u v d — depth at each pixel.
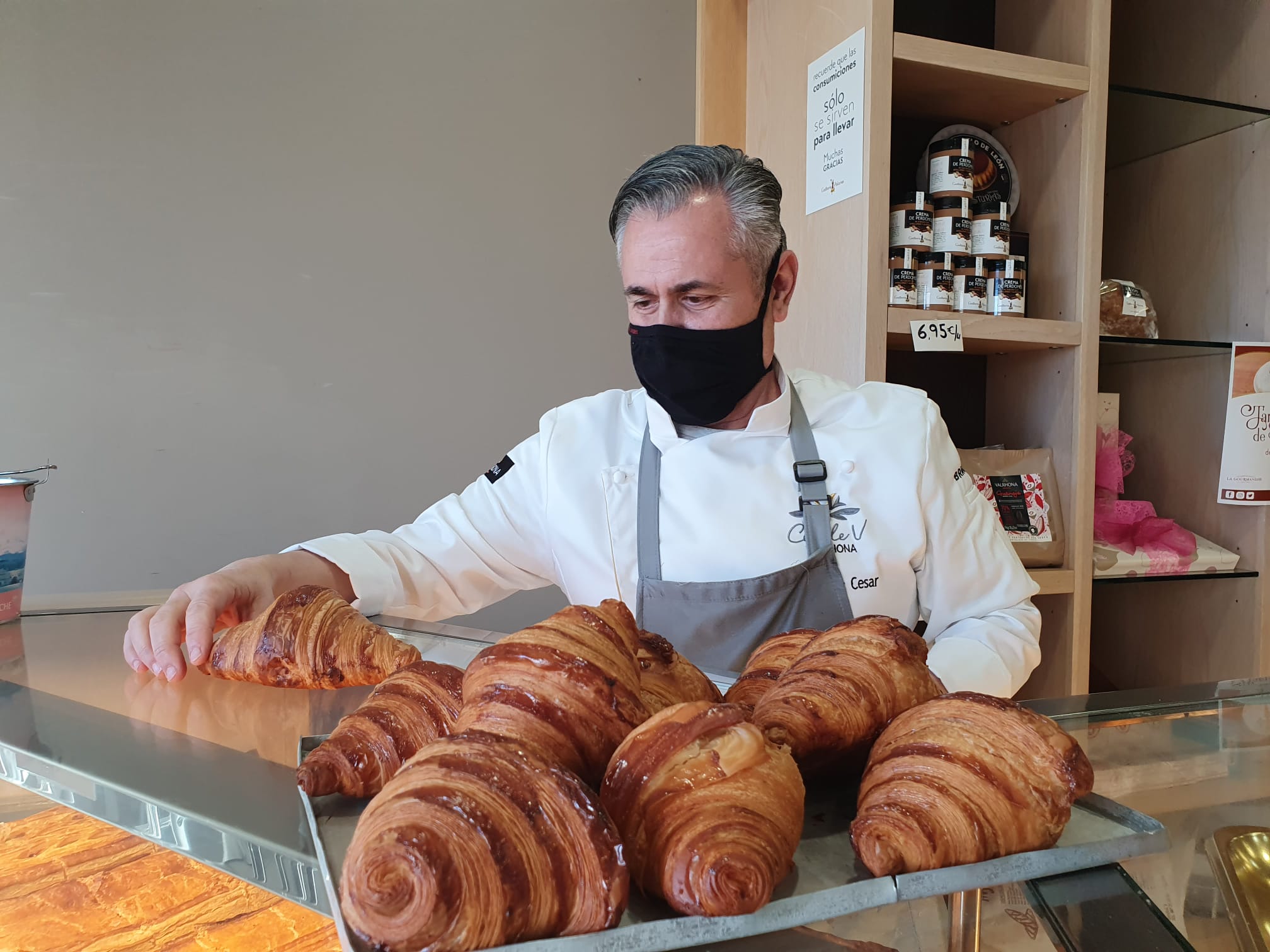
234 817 0.47
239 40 2.08
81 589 2.05
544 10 2.30
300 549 1.11
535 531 1.38
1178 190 2.10
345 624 0.72
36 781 0.56
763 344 1.16
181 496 2.11
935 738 0.44
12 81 1.94
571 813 0.36
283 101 2.12
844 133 1.63
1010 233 1.72
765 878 0.35
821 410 1.28
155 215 2.05
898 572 1.24
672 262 1.08
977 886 0.39
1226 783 0.55
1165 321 2.13
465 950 0.32
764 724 0.47
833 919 0.39
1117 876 0.43
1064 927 0.39
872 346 1.59
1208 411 2.01
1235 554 1.93
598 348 2.41
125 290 2.04
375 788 0.48
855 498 1.23
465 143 2.26
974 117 1.87
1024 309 1.82
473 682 0.45
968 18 1.97
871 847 0.40
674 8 2.41
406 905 0.32
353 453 2.22
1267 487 1.87
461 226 2.27
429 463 2.29
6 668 0.79
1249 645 1.92
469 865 0.33
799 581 1.16
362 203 2.19
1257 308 1.92
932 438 1.28
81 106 1.99
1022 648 1.14
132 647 0.79
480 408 2.32
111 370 2.04
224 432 2.12
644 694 0.49
